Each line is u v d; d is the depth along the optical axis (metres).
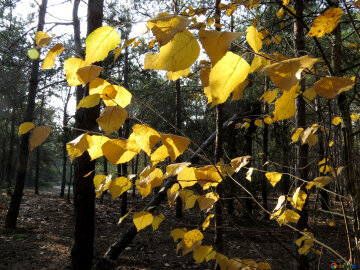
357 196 1.08
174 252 6.27
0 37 8.22
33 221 9.21
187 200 1.05
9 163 22.33
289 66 0.47
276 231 1.24
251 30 0.61
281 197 1.41
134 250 6.32
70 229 8.48
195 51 0.53
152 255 6.00
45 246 6.51
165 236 7.38
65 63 0.73
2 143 27.16
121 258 5.74
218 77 0.50
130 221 9.59
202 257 1.07
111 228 8.56
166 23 0.50
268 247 5.01
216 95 0.50
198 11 1.66
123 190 0.99
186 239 1.07
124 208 9.96
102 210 11.69
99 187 1.00
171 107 10.99
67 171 44.91
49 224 8.98
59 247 6.51
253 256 4.48
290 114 0.67
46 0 7.30
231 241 5.60
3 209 10.68
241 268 1.05
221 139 3.17
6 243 6.57
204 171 1.00
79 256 4.14
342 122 1.20
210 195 1.05
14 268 5.12
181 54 0.53
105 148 0.76
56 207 12.73
